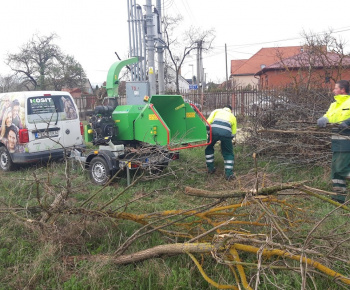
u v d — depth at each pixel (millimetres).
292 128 6852
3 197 5328
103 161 6559
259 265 2596
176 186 5930
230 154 6910
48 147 7992
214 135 6801
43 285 3254
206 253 3189
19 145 7691
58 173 6973
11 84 33656
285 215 4180
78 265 3533
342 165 5000
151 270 3322
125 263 3543
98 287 3131
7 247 3955
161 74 14516
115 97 7293
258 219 3568
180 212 3805
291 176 6461
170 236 3924
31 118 7723
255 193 3355
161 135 6332
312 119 7094
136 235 3805
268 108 7977
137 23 12570
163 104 6969
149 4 12617
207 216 3787
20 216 4277
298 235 3557
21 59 33438
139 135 6648
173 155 6957
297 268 2688
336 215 4312
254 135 8023
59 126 8180
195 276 3324
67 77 34562
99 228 4164
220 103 16391
